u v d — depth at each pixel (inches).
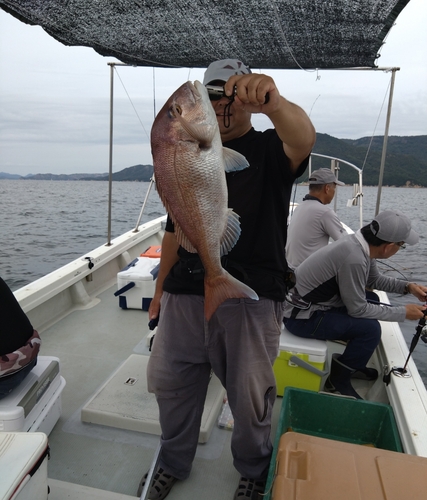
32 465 54.3
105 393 100.3
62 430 91.9
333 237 160.6
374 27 104.0
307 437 60.7
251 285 63.8
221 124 63.1
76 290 159.6
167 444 74.7
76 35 118.5
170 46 127.5
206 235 52.3
